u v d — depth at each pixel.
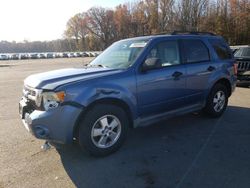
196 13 50.66
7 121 6.55
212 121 6.23
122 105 4.62
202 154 4.50
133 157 4.44
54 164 4.24
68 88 4.03
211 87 6.12
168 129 5.72
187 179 3.74
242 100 8.38
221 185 3.57
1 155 4.57
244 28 45.84
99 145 4.39
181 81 5.39
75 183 3.71
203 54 6.02
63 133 4.05
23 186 3.65
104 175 3.90
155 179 3.76
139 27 70.81
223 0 48.72
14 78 16.22
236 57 10.74
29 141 5.18
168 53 5.30
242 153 4.52
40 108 4.11
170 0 56.16
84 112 4.23
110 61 5.18
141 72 4.75
